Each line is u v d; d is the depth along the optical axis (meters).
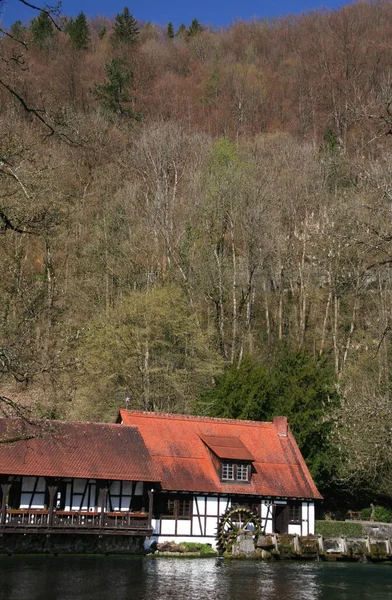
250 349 57.72
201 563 34.88
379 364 44.91
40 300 49.06
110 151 68.81
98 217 62.72
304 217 64.12
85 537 36.94
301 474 43.28
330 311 62.62
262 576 30.92
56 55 92.75
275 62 110.56
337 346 59.25
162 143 71.44
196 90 105.06
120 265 58.31
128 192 64.56
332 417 21.48
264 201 61.78
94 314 54.19
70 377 47.81
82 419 48.16
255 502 41.41
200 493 40.16
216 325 58.47
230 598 24.98
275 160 72.12
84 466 37.38
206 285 59.38
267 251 59.09
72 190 57.44
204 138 79.75
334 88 93.62
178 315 51.47
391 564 38.81
